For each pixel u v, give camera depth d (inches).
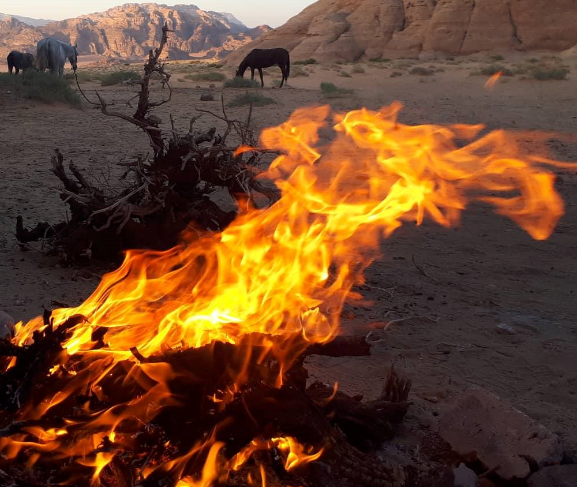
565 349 229.3
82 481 124.0
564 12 2901.1
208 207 309.6
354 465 130.1
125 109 928.3
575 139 764.6
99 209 294.2
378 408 164.4
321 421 133.2
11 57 1814.7
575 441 167.0
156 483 119.3
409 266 320.2
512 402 189.8
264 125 835.4
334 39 3038.9
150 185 299.0
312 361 214.1
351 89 1348.4
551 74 1496.1
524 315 263.0
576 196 492.1
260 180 513.7
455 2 3029.0
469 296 282.0
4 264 294.5
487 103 1116.5
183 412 128.6
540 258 343.3
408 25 3097.9
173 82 1518.2
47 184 474.0
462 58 2797.7
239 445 128.3
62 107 922.7
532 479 138.6
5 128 741.3
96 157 590.6
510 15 2960.1
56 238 304.5
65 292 262.2
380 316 253.1
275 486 127.9
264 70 2234.3
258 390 128.1
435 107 1057.5
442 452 158.6
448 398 191.2
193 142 295.6
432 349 226.2
